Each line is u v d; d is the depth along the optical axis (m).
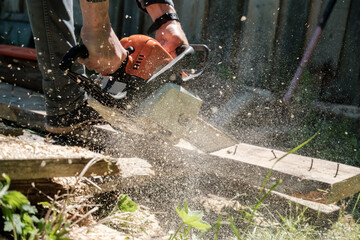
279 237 2.04
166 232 1.98
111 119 2.25
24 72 4.03
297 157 2.57
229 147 2.68
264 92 4.72
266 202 2.42
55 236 1.37
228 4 5.25
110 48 2.01
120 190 2.15
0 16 7.44
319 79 4.96
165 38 2.38
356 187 2.28
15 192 1.36
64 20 2.48
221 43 5.30
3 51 4.12
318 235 2.18
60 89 2.53
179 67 2.19
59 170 1.66
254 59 5.13
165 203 2.33
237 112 4.42
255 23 5.12
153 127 2.18
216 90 4.80
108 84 2.15
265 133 4.10
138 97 2.10
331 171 2.30
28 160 1.55
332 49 4.98
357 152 3.90
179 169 2.40
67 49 2.52
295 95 4.63
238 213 2.30
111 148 2.65
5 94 3.65
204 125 2.28
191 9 5.48
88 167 1.74
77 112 2.60
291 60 5.01
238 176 2.34
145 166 2.28
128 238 1.69
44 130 2.99
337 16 4.94
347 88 5.01
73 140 2.76
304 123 4.43
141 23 5.86
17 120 3.17
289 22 5.00
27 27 6.91
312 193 2.11
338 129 4.27
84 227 1.72
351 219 2.39
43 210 1.73
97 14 1.91
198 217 1.58
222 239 2.01
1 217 1.46
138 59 2.14
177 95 2.12
